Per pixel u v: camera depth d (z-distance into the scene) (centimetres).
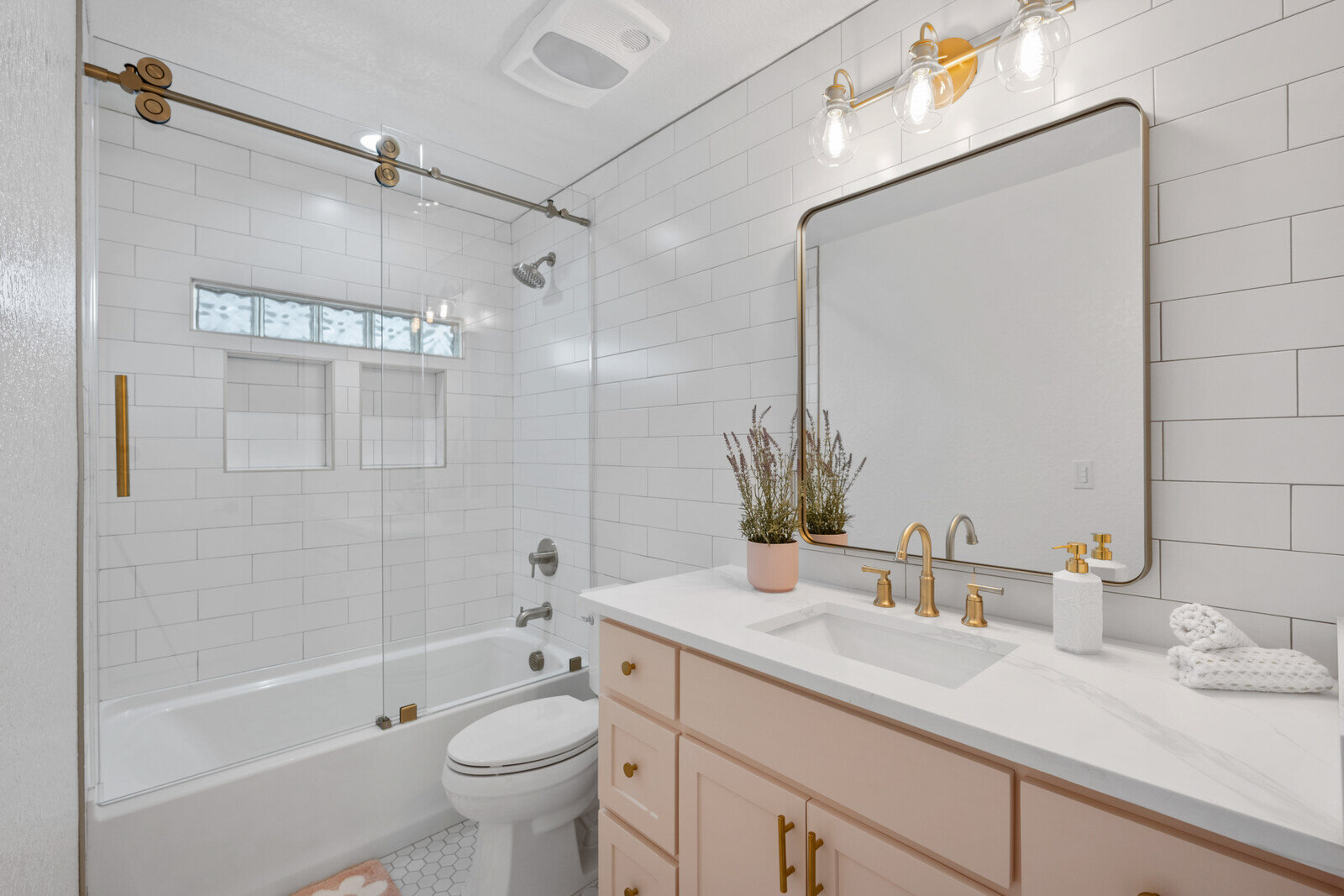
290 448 227
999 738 80
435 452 224
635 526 230
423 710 214
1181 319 112
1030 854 80
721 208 199
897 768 93
